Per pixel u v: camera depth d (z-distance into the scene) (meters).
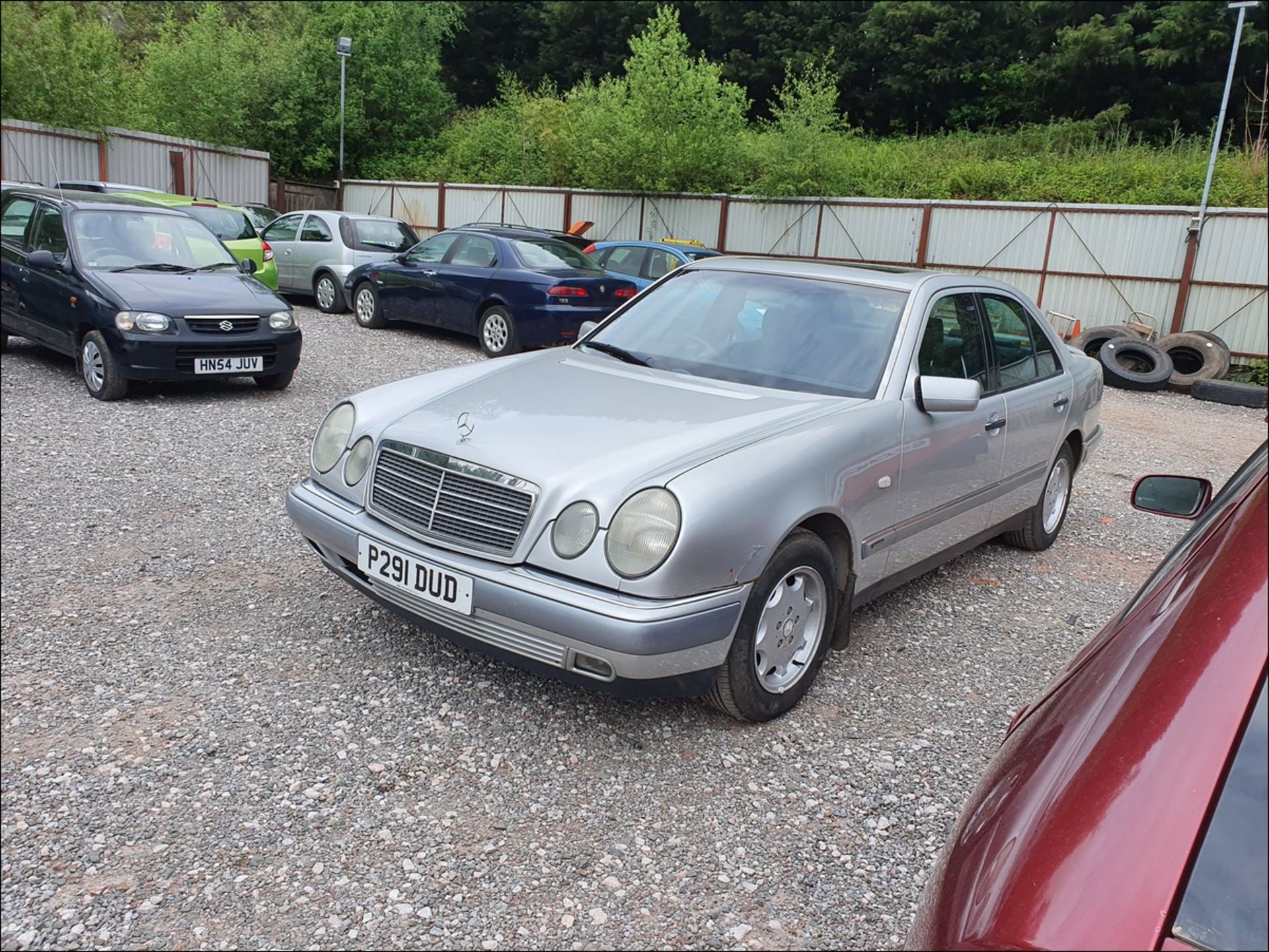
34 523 5.03
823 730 3.35
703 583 2.87
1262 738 1.06
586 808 2.82
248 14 36.38
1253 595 1.19
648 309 4.56
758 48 38.97
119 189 13.81
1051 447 5.15
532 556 2.98
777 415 3.47
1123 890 1.03
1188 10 27.27
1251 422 11.71
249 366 8.17
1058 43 31.59
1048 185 21.52
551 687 3.53
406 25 31.25
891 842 2.75
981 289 4.66
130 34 35.81
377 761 3.01
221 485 5.84
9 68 20.72
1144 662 1.28
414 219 27.12
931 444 3.87
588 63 42.12
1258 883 0.99
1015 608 4.68
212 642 3.79
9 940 2.23
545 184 28.11
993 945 1.07
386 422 3.58
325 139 29.80
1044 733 1.40
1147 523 6.45
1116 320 17.61
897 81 34.78
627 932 2.34
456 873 2.52
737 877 2.56
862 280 4.28
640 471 2.98
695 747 3.18
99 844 2.58
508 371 4.08
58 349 8.54
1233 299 16.44
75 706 3.27
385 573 3.29
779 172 20.83
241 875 2.48
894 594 4.77
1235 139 27.81
